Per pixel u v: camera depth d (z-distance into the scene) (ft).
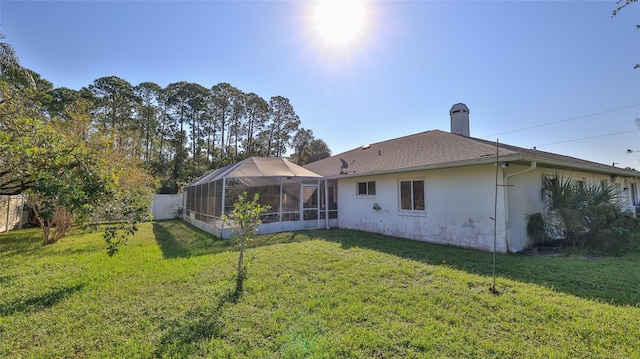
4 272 20.17
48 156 12.80
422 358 9.30
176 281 17.62
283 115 145.18
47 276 19.04
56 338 10.93
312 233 39.01
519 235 26.84
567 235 26.66
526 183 28.40
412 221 34.14
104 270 20.36
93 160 14.05
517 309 12.88
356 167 44.68
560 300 13.75
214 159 127.65
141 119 119.85
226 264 21.68
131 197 16.37
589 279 16.93
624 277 17.15
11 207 47.75
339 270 19.71
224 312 13.03
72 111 38.81
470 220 28.25
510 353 9.50
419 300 14.12
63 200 11.60
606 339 10.19
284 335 10.89
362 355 9.52
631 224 25.58
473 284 16.44
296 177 43.24
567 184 29.17
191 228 48.60
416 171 33.83
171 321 12.18
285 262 22.03
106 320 12.41
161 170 113.80
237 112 134.21
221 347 10.15
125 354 9.80
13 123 15.65
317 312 12.94
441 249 27.25
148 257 24.75
